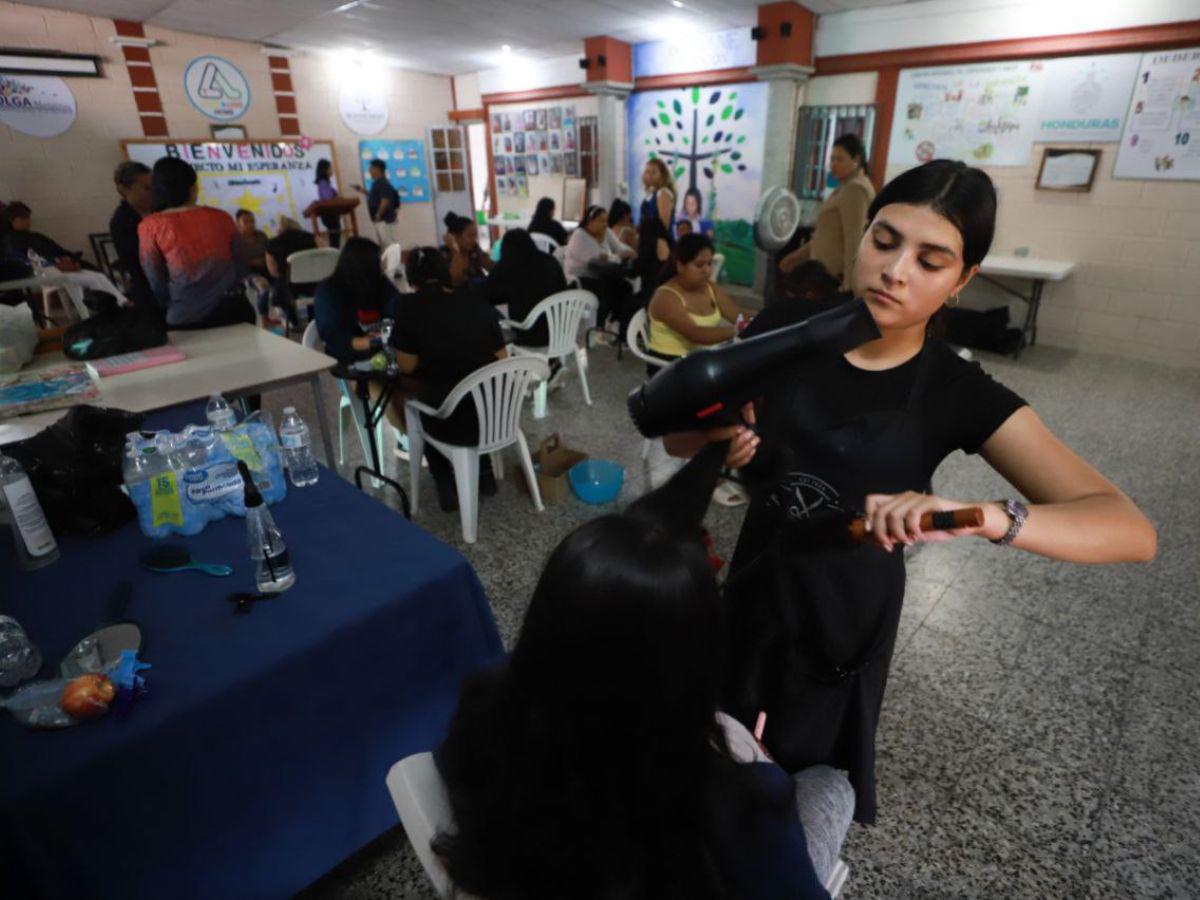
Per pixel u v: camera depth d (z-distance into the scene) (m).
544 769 0.42
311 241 5.26
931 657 1.84
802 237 5.22
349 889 1.26
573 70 7.42
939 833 1.36
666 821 0.41
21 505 1.17
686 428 0.67
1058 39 4.31
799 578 0.86
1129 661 1.82
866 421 0.80
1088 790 1.45
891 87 5.16
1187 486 2.73
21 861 0.79
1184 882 1.26
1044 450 0.71
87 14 5.70
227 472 1.36
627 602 0.38
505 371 2.29
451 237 3.76
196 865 0.96
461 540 2.41
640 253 4.59
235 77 6.78
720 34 6.02
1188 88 3.96
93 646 0.98
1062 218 4.61
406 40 6.63
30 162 5.79
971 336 4.73
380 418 2.57
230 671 0.96
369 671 1.11
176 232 2.64
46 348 2.43
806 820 0.63
